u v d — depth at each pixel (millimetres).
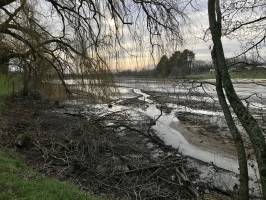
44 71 27328
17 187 8562
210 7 6941
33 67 27562
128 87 71000
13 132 19000
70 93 26625
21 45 27328
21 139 16797
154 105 36594
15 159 13000
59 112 28375
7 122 21562
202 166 15539
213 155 17438
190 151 18234
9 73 33125
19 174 9828
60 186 9352
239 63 7910
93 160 14680
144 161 15031
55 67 25844
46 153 14922
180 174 13648
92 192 11336
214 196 12180
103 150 16453
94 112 28859
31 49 25734
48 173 12672
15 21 24344
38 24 25078
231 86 6879
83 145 16266
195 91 11797
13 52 27156
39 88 29469
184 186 12570
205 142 20156
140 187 12344
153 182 12992
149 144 18906
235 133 7012
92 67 23344
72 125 19859
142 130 22078
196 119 27406
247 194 6930
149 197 11797
